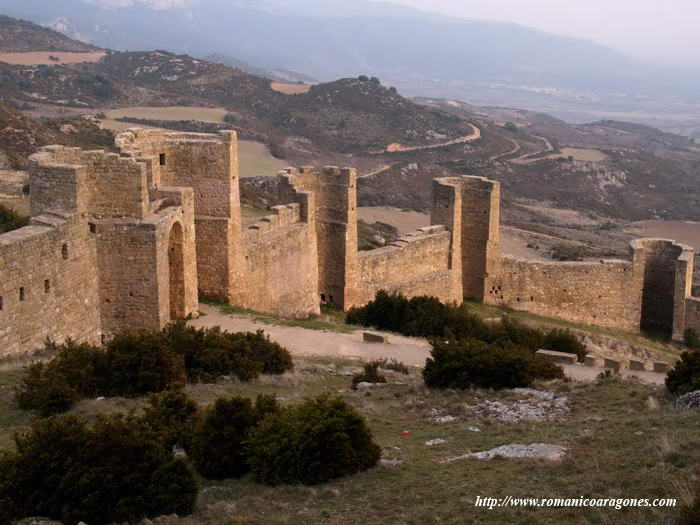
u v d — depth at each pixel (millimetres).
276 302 45594
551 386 27094
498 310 57750
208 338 29797
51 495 15914
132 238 33469
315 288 49688
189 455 18812
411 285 53438
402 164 164375
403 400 25828
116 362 25781
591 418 21781
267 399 19500
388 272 52406
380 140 188250
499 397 25594
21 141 94438
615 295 60812
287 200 48812
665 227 141500
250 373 28750
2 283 26688
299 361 33438
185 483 16219
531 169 183375
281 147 162250
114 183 33531
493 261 58281
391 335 41938
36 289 28609
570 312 60250
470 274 59062
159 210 36312
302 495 16344
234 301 41688
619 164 199375
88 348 26594
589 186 178125
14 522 15383
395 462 17906
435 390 27156
